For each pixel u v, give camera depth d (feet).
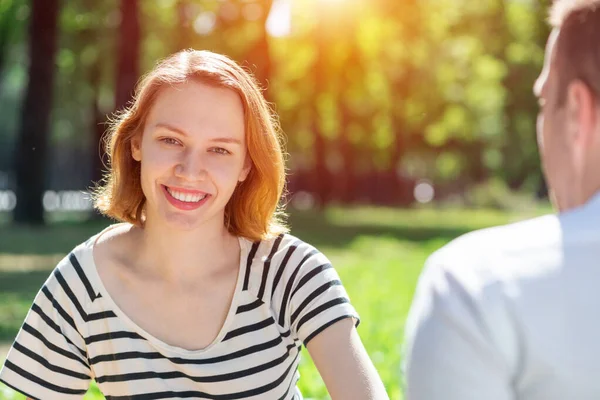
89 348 9.70
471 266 5.62
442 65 114.62
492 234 5.83
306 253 9.75
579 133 5.93
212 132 9.39
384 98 115.24
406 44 106.83
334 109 122.11
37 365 9.84
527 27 118.83
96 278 9.71
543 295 5.45
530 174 169.17
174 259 9.53
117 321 9.58
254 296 9.57
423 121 124.77
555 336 5.40
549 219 5.82
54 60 76.54
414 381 5.66
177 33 96.32
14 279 43.80
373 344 24.81
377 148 135.23
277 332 9.55
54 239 64.39
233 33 91.45
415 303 5.91
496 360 5.45
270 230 9.93
